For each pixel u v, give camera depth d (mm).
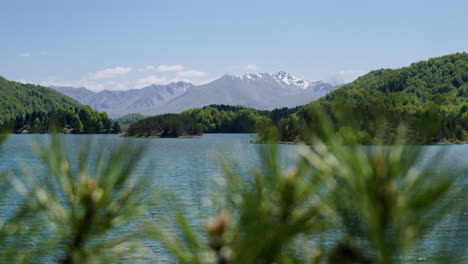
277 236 1259
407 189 1133
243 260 1272
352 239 1138
